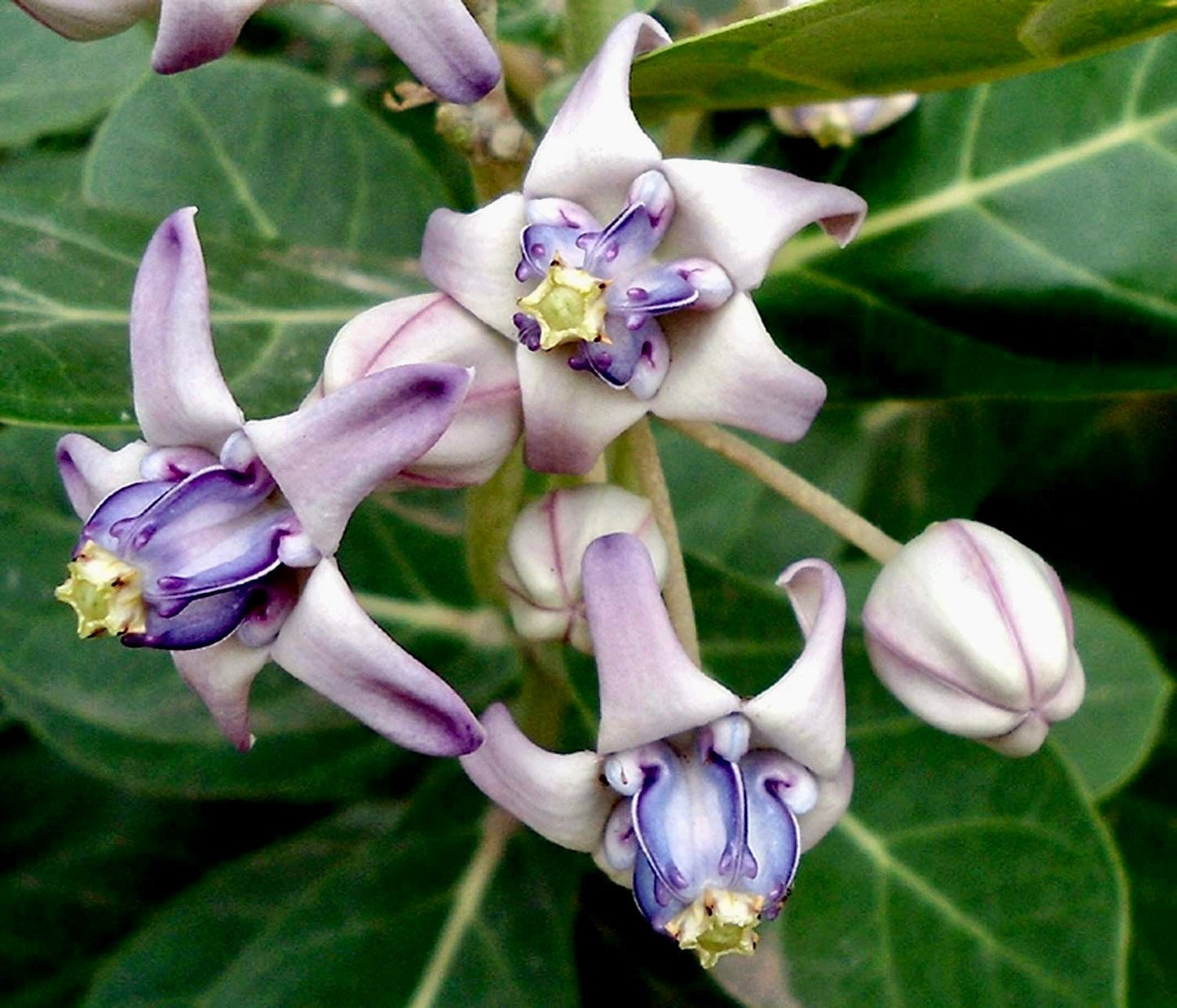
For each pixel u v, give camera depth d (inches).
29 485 7.5
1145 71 7.1
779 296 7.4
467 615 7.7
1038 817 6.9
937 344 7.3
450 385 4.9
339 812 8.1
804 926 6.8
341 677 5.0
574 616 5.9
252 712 7.4
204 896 7.7
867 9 5.5
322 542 5.0
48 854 8.7
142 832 8.8
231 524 5.1
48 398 6.2
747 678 7.2
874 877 6.9
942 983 6.7
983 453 9.3
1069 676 6.0
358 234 8.3
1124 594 9.5
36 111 8.9
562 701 7.3
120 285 6.7
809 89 6.2
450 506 8.0
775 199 5.4
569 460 5.5
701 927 5.4
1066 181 7.2
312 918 7.2
